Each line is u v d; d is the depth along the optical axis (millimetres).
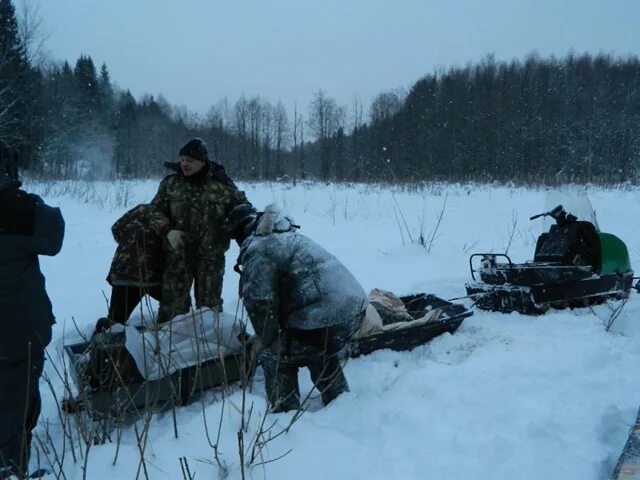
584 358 4441
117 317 4816
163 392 3812
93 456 3111
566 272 5898
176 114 69625
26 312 3045
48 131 33031
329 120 48938
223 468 2934
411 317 5555
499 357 4523
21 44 23953
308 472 2906
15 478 2951
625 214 14078
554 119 41719
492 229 11703
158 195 5012
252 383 4086
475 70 57719
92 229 10570
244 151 49125
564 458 2986
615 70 52781
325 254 3744
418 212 13969
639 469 2627
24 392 3074
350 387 4156
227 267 8055
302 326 3613
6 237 2971
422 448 3146
